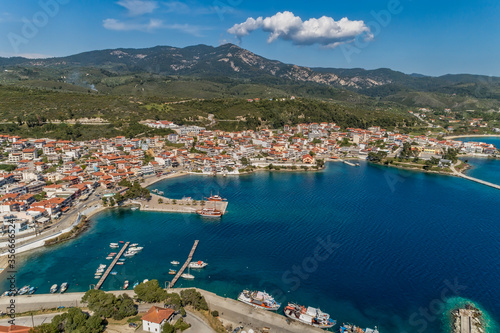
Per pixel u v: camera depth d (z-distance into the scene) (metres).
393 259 146.75
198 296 114.12
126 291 121.38
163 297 112.62
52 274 134.38
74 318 98.12
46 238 162.50
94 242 163.38
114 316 104.69
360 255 150.25
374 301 119.69
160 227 181.38
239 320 108.69
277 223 186.25
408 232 174.38
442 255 150.38
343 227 180.75
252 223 186.38
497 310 115.38
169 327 96.31
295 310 113.31
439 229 178.75
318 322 107.81
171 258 147.50
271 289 125.88
